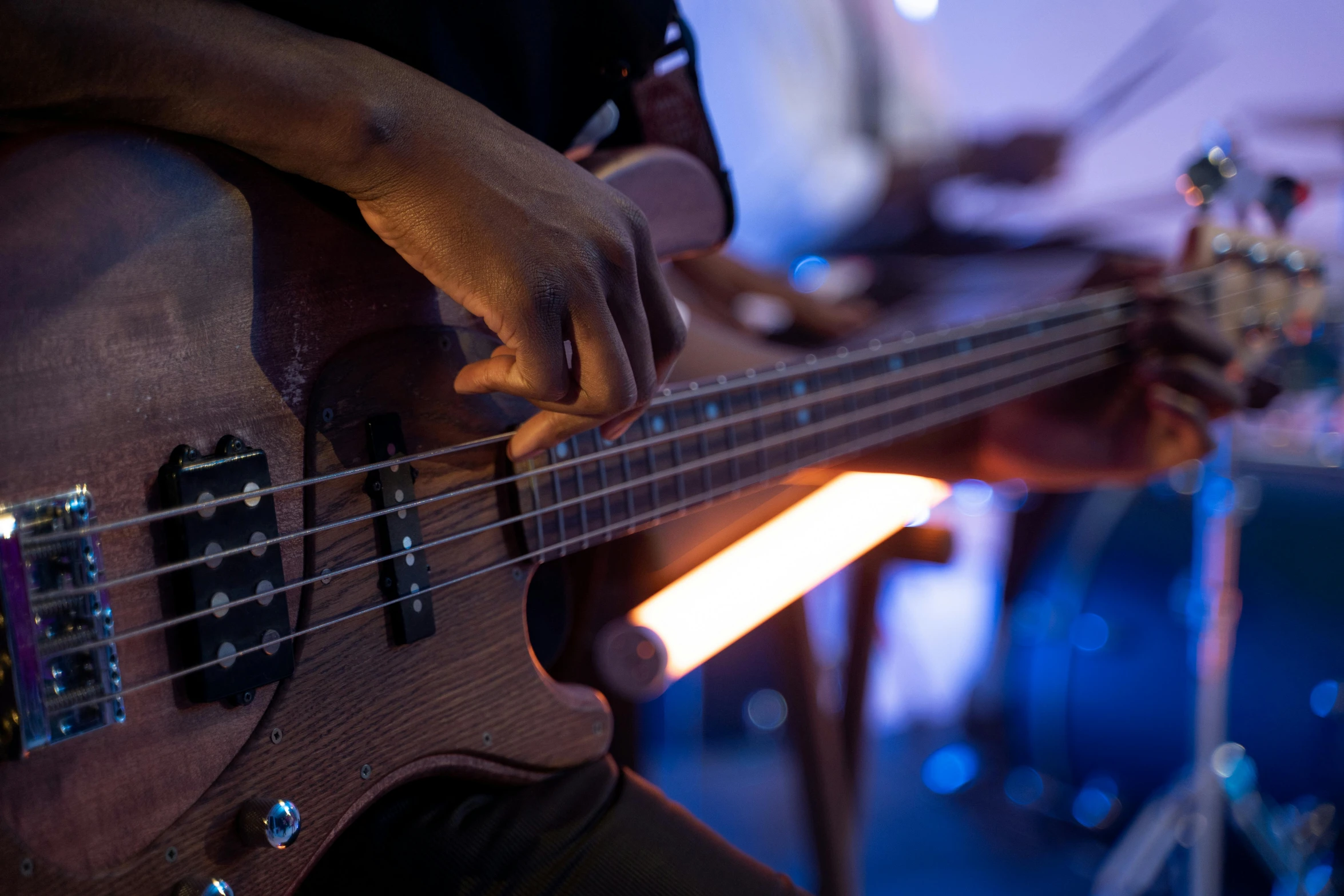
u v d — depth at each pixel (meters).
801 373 0.89
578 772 0.74
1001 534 2.82
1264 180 1.37
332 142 0.59
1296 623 1.88
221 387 0.60
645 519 0.79
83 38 0.54
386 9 0.66
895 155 3.23
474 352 0.70
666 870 0.71
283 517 0.62
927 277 2.89
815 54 3.26
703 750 2.58
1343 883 1.79
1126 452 1.29
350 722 0.64
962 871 2.16
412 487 0.66
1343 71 2.96
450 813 0.70
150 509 0.58
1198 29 3.08
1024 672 2.22
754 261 3.36
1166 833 1.82
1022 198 3.17
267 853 0.61
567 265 0.61
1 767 0.54
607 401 0.64
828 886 1.44
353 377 0.65
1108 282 1.36
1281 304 1.43
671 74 0.81
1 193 0.55
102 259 0.57
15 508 0.54
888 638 2.83
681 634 1.13
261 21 0.59
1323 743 1.80
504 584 0.71
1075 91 3.31
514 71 0.73
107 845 0.57
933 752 2.67
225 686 0.60
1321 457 2.09
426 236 0.61
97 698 0.56
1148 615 2.01
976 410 1.08
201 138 0.60
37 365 0.56
